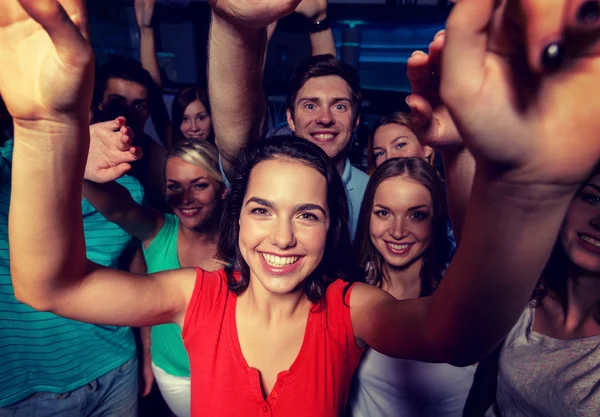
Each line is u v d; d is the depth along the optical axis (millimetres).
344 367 1026
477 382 1380
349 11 5172
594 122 320
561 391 1018
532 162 348
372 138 2355
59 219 654
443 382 1261
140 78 2455
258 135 1296
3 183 1301
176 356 1731
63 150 583
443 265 1507
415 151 2176
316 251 965
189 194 1640
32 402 1447
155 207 2514
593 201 958
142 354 2182
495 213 400
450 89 330
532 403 1090
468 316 487
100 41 5297
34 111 540
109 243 1579
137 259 2023
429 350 649
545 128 329
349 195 2006
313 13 2527
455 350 549
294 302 1022
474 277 452
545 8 262
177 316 1038
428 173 1417
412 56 541
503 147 341
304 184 943
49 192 619
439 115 612
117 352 1686
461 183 744
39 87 515
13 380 1390
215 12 877
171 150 1698
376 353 1291
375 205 1455
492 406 1292
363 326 966
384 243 1466
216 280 1069
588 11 254
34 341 1409
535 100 323
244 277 1060
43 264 690
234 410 978
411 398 1285
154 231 1706
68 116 549
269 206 938
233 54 986
